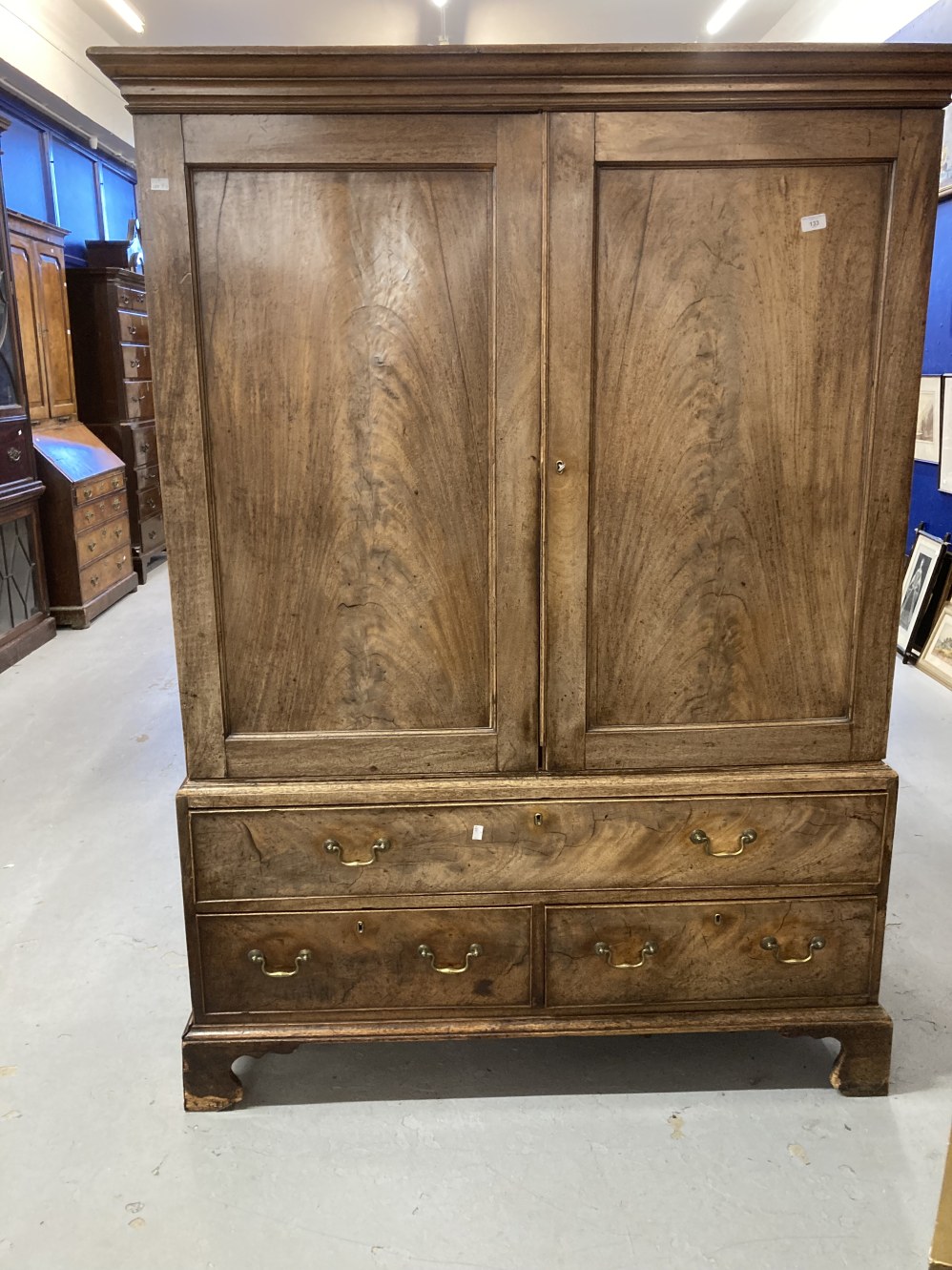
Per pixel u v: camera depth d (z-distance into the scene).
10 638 4.52
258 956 1.68
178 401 1.51
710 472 1.58
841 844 1.67
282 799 1.62
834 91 1.43
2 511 4.44
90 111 6.11
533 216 1.47
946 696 4.02
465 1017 1.72
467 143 1.45
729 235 1.50
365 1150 1.63
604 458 1.57
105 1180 1.57
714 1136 1.66
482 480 1.57
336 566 1.59
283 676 1.63
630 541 1.60
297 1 5.68
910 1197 1.53
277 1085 1.80
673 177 1.48
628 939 1.70
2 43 4.86
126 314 6.11
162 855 2.72
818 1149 1.63
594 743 1.65
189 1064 1.70
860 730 1.67
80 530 5.11
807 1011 1.73
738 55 1.39
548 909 1.68
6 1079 1.81
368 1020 1.72
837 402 1.56
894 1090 1.77
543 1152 1.63
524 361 1.52
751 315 1.53
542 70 1.40
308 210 1.47
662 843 1.66
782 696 1.67
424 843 1.65
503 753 1.66
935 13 4.47
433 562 1.60
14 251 4.96
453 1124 1.69
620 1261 1.41
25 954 2.23
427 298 1.51
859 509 1.60
